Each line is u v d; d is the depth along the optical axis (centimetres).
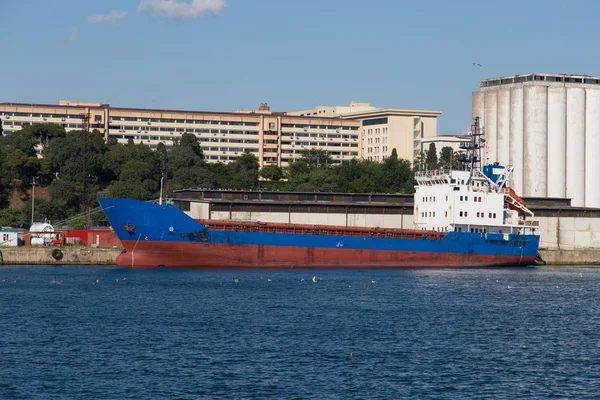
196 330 12056
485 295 16438
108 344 11106
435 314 13888
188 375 9600
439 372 9925
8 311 13575
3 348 10825
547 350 11238
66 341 11269
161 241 19800
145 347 10938
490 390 9256
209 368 9894
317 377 9594
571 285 18625
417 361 10419
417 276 19638
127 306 14138
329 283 17675
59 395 8844
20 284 16900
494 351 11094
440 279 19112
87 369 9819
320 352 10775
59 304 14312
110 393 8919
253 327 12338
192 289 16275
